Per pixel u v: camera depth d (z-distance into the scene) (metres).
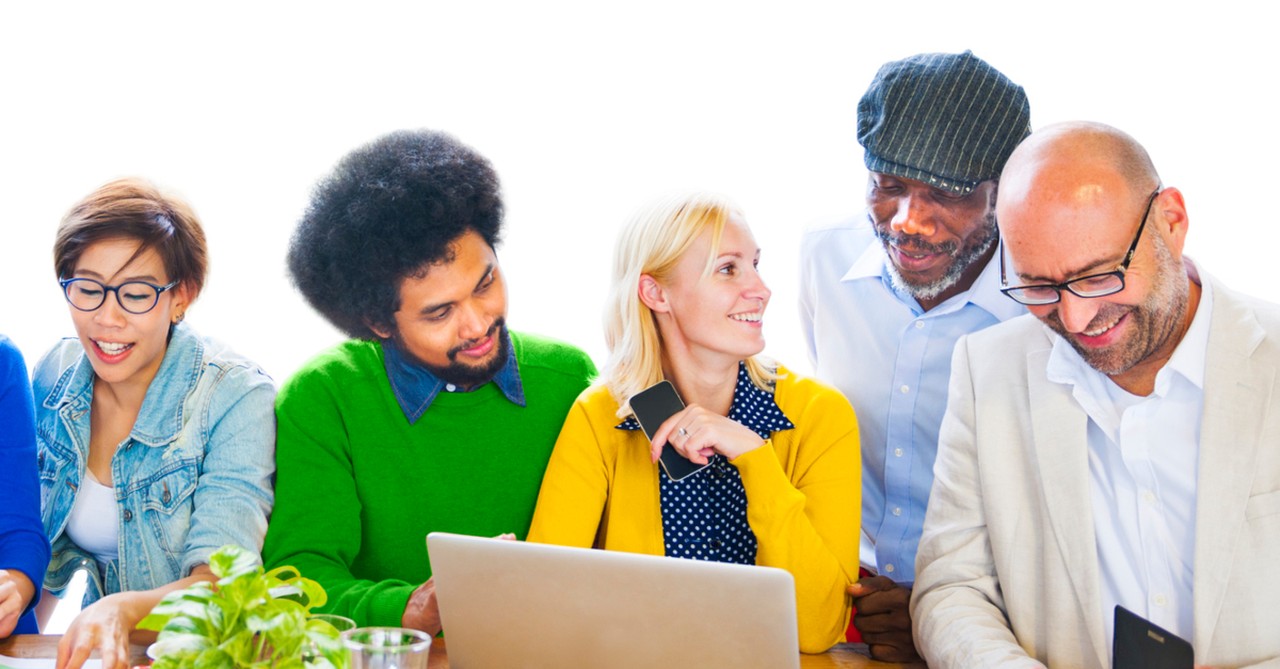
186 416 2.13
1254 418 1.64
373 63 3.40
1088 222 1.59
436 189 2.02
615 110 3.44
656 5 3.42
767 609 1.46
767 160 3.43
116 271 2.01
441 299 2.04
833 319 2.48
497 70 3.43
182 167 3.38
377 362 2.20
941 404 2.34
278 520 2.11
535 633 1.60
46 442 2.17
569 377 2.23
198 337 2.19
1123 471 1.76
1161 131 3.21
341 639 1.38
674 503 2.08
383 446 2.14
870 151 2.19
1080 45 3.24
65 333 3.36
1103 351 1.67
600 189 3.45
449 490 2.15
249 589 1.28
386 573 2.16
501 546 1.58
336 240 2.04
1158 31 3.21
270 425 2.16
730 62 3.42
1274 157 3.15
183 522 2.12
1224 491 1.64
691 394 2.13
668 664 1.54
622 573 1.52
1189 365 1.68
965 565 1.87
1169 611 1.72
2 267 3.33
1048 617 1.77
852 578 2.05
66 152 3.35
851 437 2.10
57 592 2.24
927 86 2.14
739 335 2.04
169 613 1.27
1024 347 1.85
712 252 2.02
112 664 1.68
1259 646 1.62
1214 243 3.18
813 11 3.40
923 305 2.35
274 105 3.39
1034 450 1.80
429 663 1.82
